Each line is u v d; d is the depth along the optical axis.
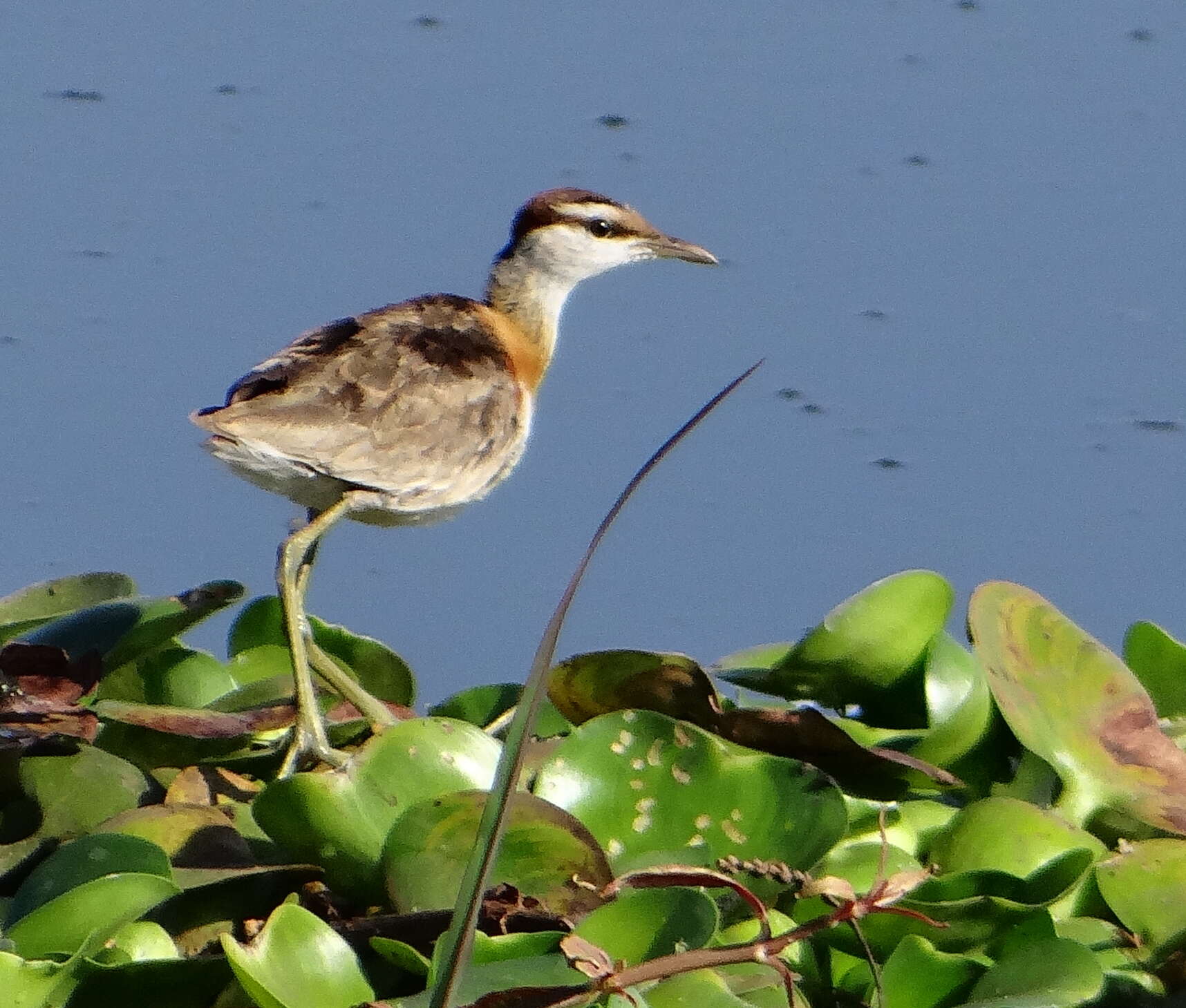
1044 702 7.93
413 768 7.24
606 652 8.11
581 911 6.73
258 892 7.08
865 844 7.45
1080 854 6.79
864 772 7.95
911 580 8.56
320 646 9.68
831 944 6.84
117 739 8.17
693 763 7.38
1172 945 6.82
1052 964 6.31
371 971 6.51
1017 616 8.17
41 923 6.41
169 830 7.18
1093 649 8.12
